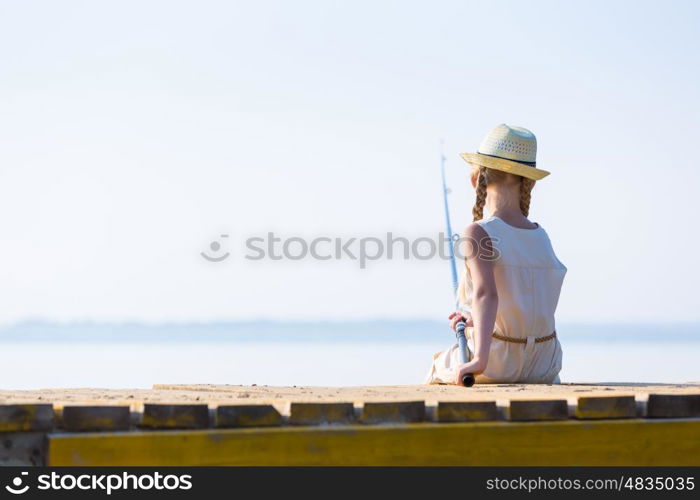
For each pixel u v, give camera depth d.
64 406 4.95
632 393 5.82
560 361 7.71
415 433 5.23
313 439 5.11
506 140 7.71
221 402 5.35
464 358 7.36
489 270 7.32
